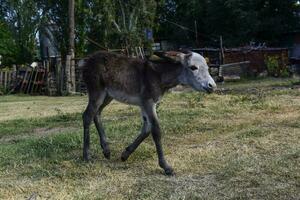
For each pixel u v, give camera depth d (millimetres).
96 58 7148
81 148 8297
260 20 36281
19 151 8250
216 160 7211
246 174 6398
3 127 11641
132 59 7082
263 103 12992
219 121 10500
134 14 35469
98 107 7234
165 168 6684
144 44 35906
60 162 7371
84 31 35281
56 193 5977
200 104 13359
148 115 6887
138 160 7426
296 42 37188
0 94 25344
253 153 7555
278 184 5988
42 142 8734
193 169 6812
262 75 31266
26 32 36562
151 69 6910
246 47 32844
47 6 36469
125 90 6965
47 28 37062
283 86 20719
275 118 10711
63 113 13703
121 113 12930
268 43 37656
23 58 36656
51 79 24125
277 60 31328
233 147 7988
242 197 5594
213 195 5688
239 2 36344
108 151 7508
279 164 6777
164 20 45500
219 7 38188
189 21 42656
